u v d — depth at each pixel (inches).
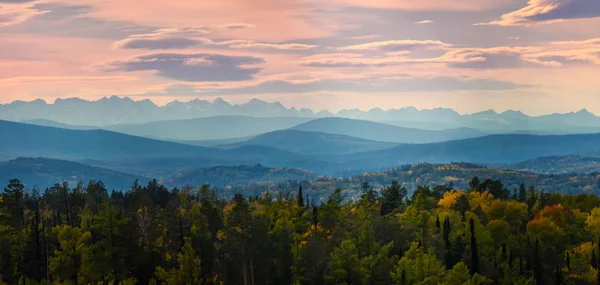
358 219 5428.2
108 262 4411.9
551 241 5502.0
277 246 5027.1
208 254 4736.7
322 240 5226.4
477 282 4421.8
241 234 4594.0
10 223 5162.4
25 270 4832.7
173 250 5068.9
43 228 5029.5
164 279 4340.6
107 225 4510.3
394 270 4731.8
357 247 5000.0
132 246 4630.9
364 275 4613.7
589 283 4687.5
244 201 4685.0
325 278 4665.4
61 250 4864.7
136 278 4527.6
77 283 4466.0
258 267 4682.6
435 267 4468.5
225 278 4717.0
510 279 4694.9
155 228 5113.2
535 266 4790.8
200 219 5226.4
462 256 5113.2
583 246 5201.8
